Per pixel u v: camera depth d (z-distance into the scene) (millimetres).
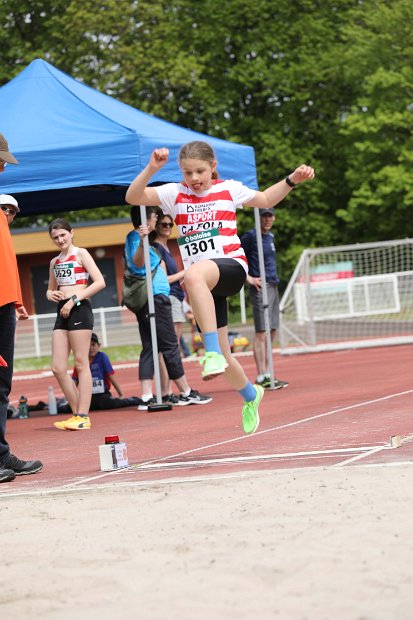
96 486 7715
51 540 5879
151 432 11664
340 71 60875
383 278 33969
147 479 7922
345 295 34000
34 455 10539
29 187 13469
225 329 8117
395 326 34000
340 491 6594
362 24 61469
